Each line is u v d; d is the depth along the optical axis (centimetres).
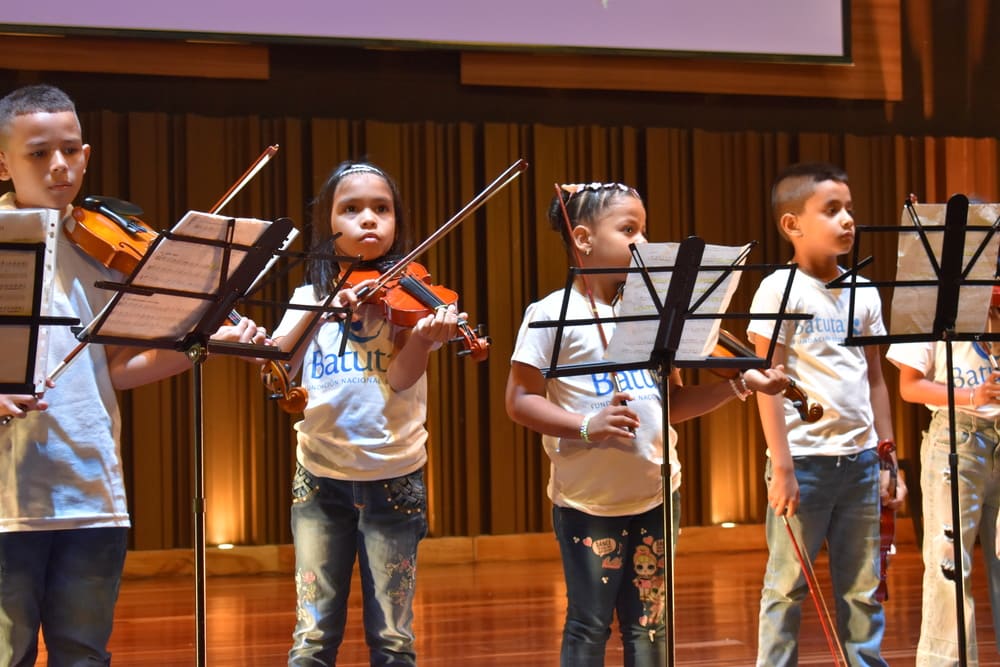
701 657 353
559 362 239
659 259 202
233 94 549
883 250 602
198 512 196
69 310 209
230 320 227
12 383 183
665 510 211
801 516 270
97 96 534
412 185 562
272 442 549
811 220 289
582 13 552
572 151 576
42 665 355
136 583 514
